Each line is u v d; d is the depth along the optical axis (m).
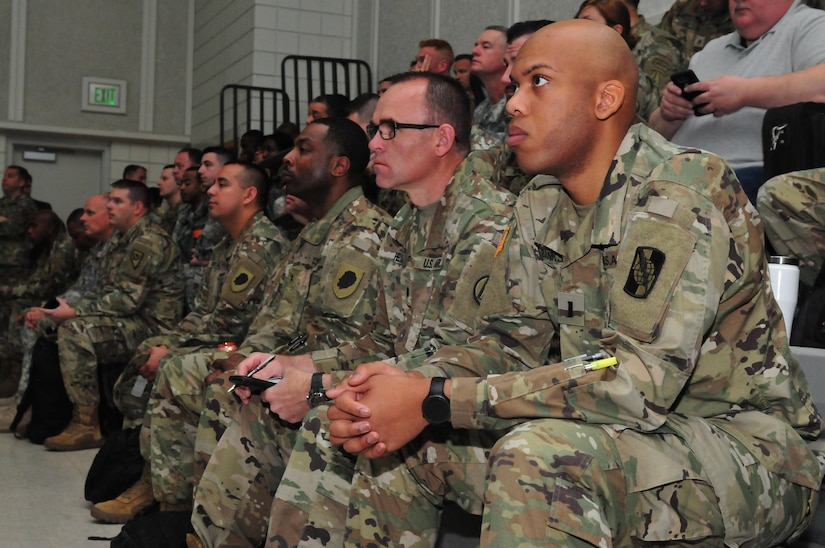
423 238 2.15
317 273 2.80
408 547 1.70
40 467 3.98
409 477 1.69
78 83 10.07
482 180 2.12
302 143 3.02
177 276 4.68
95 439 4.45
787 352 1.53
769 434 1.48
